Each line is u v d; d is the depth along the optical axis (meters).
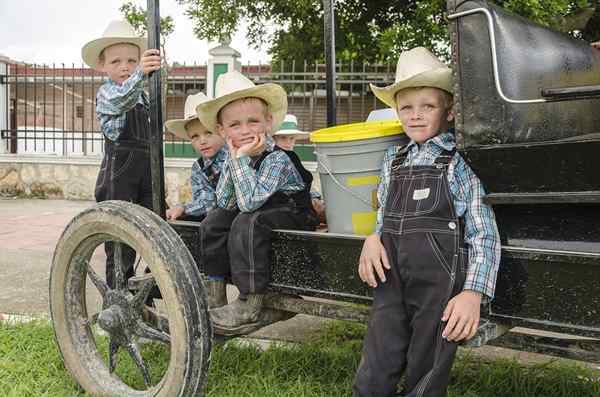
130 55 3.23
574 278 1.67
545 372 2.66
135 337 2.40
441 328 1.87
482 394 2.51
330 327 3.39
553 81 2.05
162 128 2.48
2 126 10.20
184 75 9.29
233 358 2.79
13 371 2.66
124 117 3.18
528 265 1.74
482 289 1.75
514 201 1.75
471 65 1.77
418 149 2.08
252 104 2.37
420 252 1.89
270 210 2.30
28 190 10.08
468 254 1.85
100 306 3.86
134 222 2.21
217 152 2.90
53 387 2.56
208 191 2.91
